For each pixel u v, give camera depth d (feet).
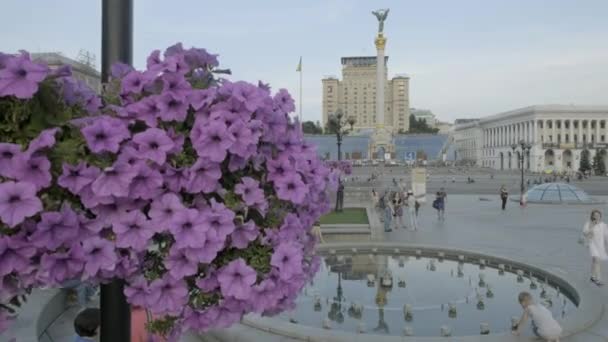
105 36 7.48
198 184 6.06
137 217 5.72
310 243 7.94
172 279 6.04
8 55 5.67
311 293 33.01
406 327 24.59
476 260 43.04
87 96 6.63
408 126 510.17
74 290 26.32
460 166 371.15
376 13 272.10
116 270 5.91
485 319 27.37
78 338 14.05
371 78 479.00
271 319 23.50
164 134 5.89
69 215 5.36
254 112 6.71
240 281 6.12
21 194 5.07
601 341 22.11
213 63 7.14
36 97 5.79
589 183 190.19
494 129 409.49
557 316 27.58
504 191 91.56
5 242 5.15
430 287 34.71
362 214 71.41
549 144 331.36
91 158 5.84
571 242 53.52
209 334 22.54
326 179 8.00
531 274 37.24
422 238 57.41
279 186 6.75
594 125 342.85
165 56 6.81
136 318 12.59
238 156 6.38
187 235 5.73
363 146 397.19
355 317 27.81
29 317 21.52
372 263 43.27
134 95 6.50
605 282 34.12
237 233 6.31
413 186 105.19
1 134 5.65
